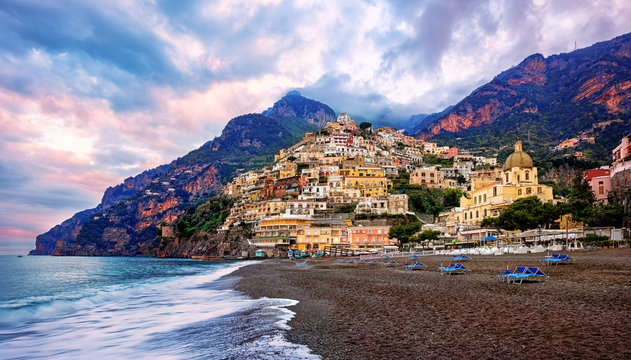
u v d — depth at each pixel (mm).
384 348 13938
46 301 33906
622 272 28891
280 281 43594
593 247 54781
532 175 94438
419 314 19219
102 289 45438
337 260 90688
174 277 63594
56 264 139750
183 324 21828
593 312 16766
